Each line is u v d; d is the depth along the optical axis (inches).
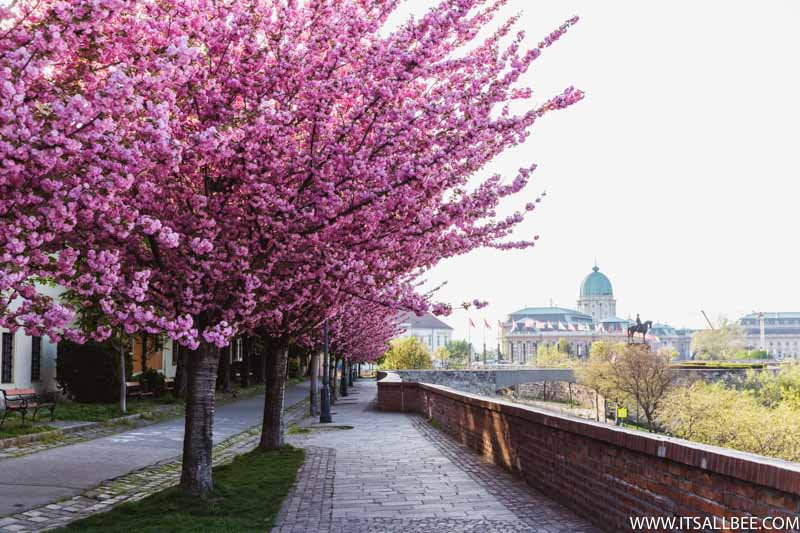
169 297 343.6
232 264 329.7
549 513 348.8
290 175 324.2
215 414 1029.2
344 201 319.9
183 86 292.2
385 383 1251.8
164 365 1509.6
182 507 356.5
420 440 727.7
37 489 414.9
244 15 298.0
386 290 366.3
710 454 220.5
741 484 210.2
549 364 5841.5
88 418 806.5
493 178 348.5
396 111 301.6
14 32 210.8
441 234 362.3
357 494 406.9
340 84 299.6
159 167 277.7
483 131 312.0
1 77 198.5
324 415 989.2
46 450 586.9
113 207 253.0
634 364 3097.9
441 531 310.7
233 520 331.6
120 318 264.1
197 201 314.8
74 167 233.3
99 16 215.9
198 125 301.9
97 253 278.2
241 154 303.3
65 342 1003.9
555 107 317.1
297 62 309.9
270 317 414.3
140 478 476.7
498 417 520.4
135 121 254.8
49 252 284.5
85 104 211.8
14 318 243.3
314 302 437.1
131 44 267.7
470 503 377.7
